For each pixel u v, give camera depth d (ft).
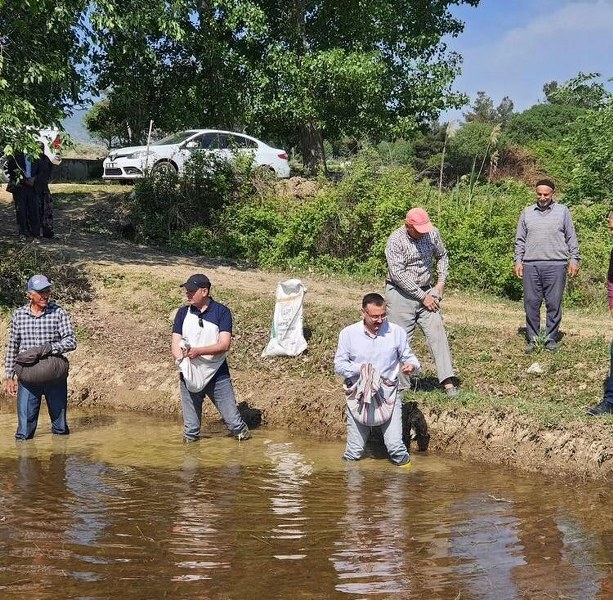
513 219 49.88
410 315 25.59
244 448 25.36
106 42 48.01
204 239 52.65
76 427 28.22
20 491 20.77
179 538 17.39
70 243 49.08
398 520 18.56
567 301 44.78
